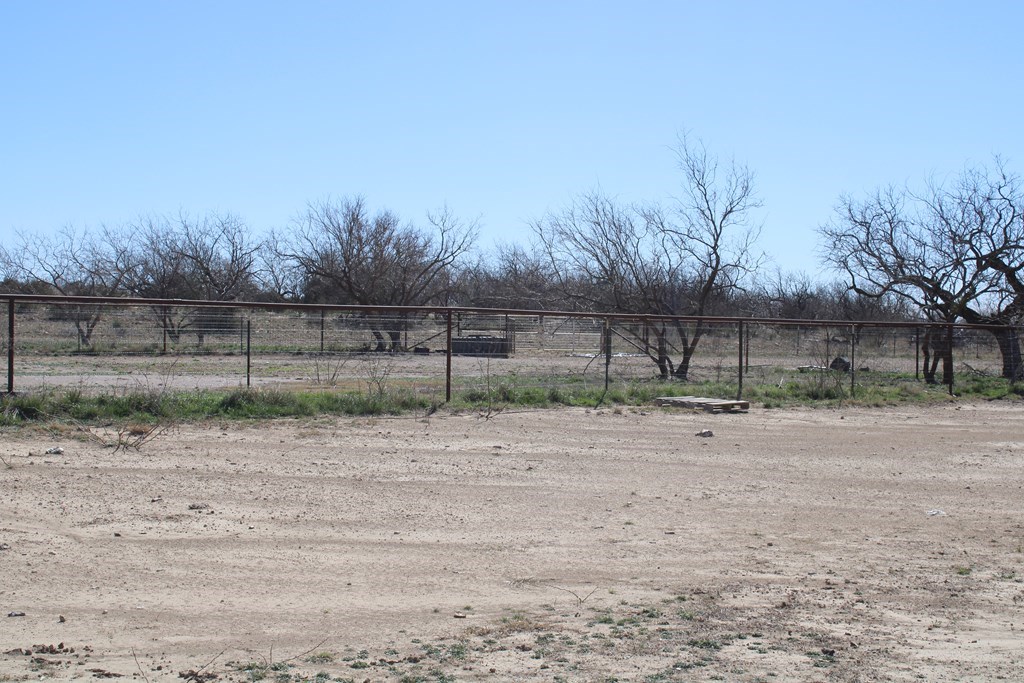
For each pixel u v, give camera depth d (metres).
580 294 33.31
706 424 17.44
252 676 5.44
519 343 27.02
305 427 14.98
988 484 12.45
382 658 5.82
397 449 13.31
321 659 5.77
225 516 9.16
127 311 22.66
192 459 11.87
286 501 9.91
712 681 5.56
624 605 7.07
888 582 7.88
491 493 10.77
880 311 49.25
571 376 24.45
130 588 7.03
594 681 5.51
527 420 16.92
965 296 33.53
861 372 31.16
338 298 51.34
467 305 51.62
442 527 9.17
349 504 9.91
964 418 20.16
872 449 15.22
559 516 9.80
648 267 32.19
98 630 6.18
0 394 14.91
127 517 8.95
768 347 37.75
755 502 10.86
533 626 6.52
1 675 5.34
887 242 35.03
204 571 7.50
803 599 7.33
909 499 11.34
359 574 7.61
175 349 24.19
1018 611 7.20
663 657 5.96
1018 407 22.64
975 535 9.63
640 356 31.34
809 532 9.52
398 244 50.88
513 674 5.60
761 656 6.03
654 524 9.61
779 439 15.94
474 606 6.95
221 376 23.14
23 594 6.79
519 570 7.88
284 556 8.00
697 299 34.72
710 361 35.94
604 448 14.19
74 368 23.22
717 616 6.86
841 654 6.11
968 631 6.71
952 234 33.75
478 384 20.83
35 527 8.45
